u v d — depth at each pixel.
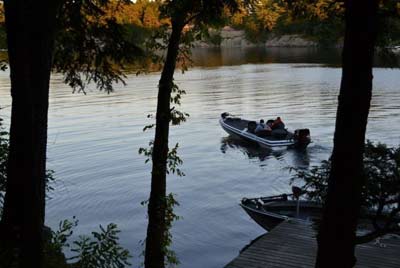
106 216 15.89
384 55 5.79
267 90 43.69
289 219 13.09
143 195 17.84
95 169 20.91
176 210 16.47
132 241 13.90
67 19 7.98
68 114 33.19
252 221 15.29
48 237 6.29
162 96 7.65
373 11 4.36
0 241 5.53
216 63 75.19
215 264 12.62
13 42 4.88
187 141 26.42
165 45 7.91
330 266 4.66
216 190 18.59
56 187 18.53
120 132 27.67
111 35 8.23
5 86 46.44
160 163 7.77
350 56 4.44
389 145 22.17
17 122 5.05
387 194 5.73
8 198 5.71
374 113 30.84
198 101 38.88
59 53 8.30
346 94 4.50
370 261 10.45
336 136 4.62
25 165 4.66
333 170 4.65
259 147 25.27
